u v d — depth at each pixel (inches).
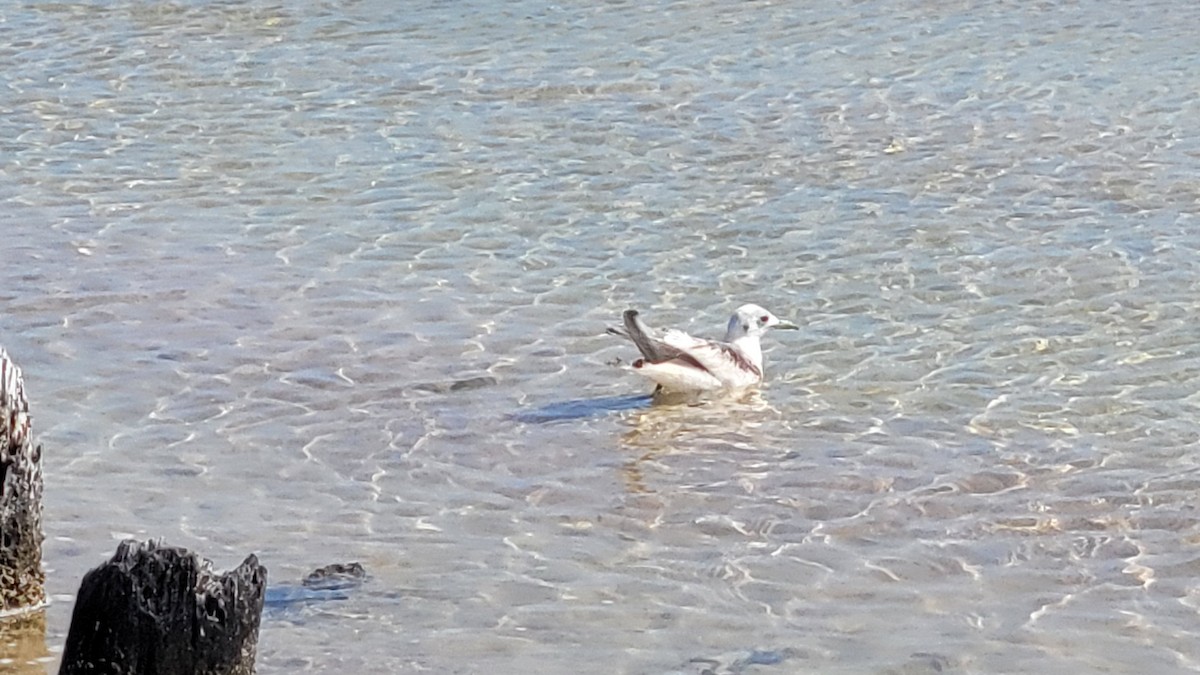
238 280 684.1
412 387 579.2
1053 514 479.5
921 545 462.6
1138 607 427.2
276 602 428.8
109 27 1133.7
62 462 515.8
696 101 954.1
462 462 521.7
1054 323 635.5
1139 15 1133.7
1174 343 612.7
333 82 1002.7
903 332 629.9
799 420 553.0
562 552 460.8
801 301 663.8
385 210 775.1
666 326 639.1
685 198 791.1
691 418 554.9
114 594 337.4
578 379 589.3
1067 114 915.4
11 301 657.0
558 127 907.4
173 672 339.3
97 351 607.2
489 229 749.3
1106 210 763.4
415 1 1199.6
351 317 643.5
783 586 440.1
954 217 758.5
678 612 426.0
